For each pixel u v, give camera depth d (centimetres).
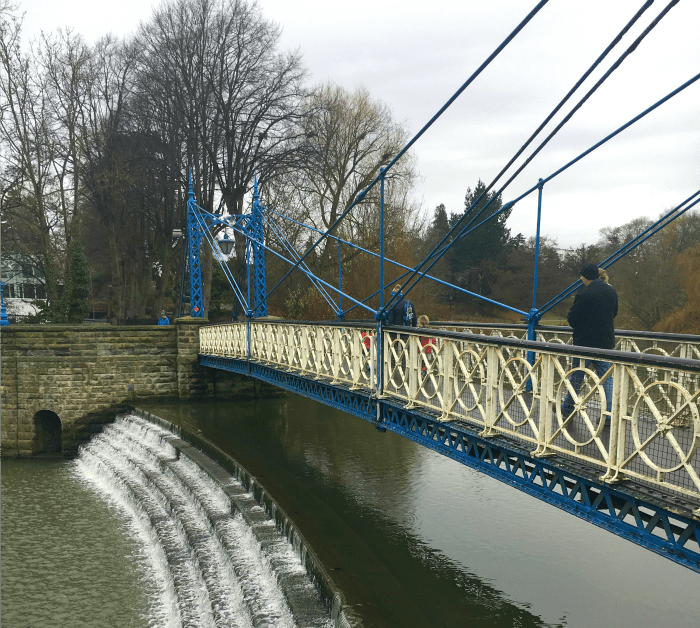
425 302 3316
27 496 1659
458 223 847
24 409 2248
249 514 1073
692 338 820
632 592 790
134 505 1458
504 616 728
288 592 805
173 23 3303
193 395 2344
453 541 962
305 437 1675
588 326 704
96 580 1135
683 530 424
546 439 551
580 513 517
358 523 1032
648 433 680
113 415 2288
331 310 3228
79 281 3192
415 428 818
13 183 3134
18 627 986
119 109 3578
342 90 3809
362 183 3572
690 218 3575
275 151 3309
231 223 2447
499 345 616
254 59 3284
